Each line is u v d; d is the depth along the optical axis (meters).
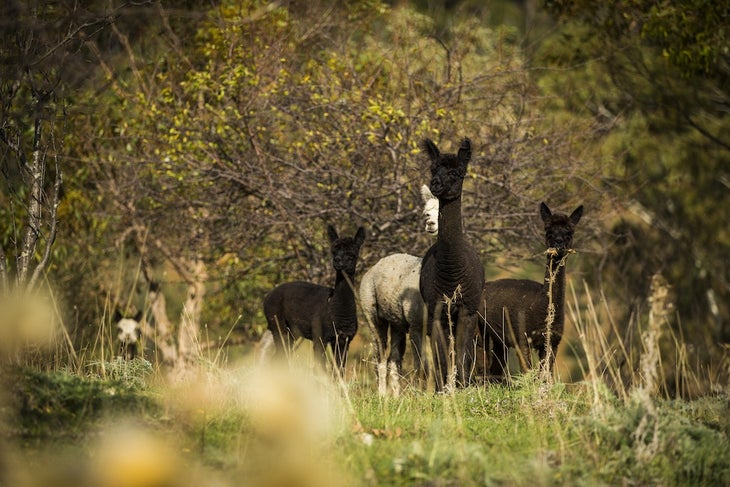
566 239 15.26
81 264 28.17
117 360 13.44
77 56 13.71
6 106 12.95
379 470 8.24
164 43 27.92
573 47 32.97
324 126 24.52
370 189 23.84
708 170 35.47
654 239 35.31
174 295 32.97
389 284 17.22
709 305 36.03
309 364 14.41
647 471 8.92
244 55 25.25
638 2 30.91
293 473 4.53
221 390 10.58
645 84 33.84
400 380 17.17
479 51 33.03
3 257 12.94
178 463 7.35
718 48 29.41
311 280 25.30
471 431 10.56
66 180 26.61
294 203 24.62
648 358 9.67
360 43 28.59
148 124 25.98
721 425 11.23
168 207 26.17
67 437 8.14
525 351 15.76
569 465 8.76
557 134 25.28
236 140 25.34
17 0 11.96
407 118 23.42
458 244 15.08
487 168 24.67
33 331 5.27
